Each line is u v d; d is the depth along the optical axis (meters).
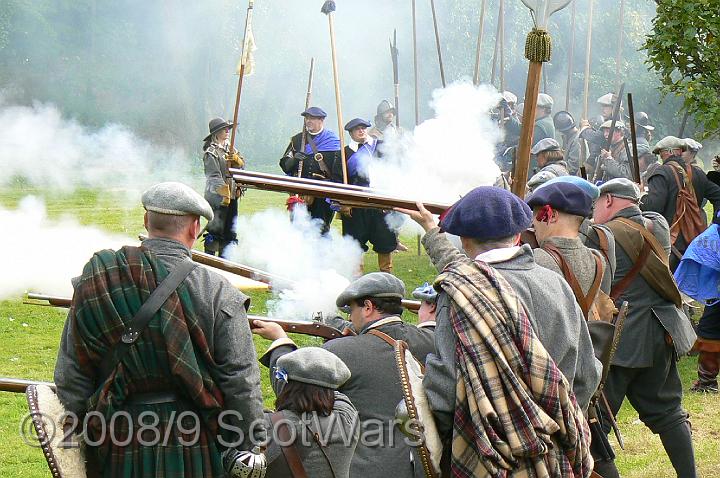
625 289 6.62
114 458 4.11
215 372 4.17
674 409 6.62
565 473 4.10
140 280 4.13
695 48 10.53
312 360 4.45
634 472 7.05
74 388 4.11
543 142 11.40
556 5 5.75
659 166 11.08
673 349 6.62
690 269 8.91
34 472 6.71
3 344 9.94
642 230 6.64
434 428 4.24
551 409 4.05
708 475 6.98
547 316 4.28
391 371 4.88
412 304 6.14
